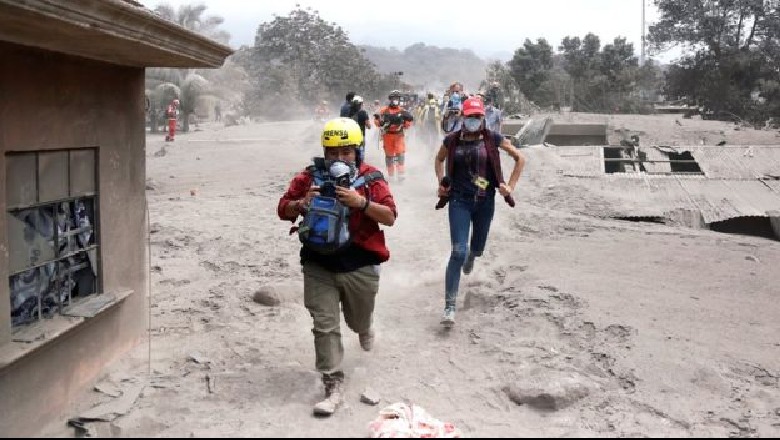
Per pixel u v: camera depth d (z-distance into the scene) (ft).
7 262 14.12
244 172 65.00
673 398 16.19
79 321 15.72
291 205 15.88
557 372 17.01
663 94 252.01
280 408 15.29
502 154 68.03
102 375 17.49
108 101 18.03
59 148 15.84
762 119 195.62
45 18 11.52
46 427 14.71
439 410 15.56
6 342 14.10
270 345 19.95
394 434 13.35
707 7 217.36
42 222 15.70
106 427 14.46
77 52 15.58
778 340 19.98
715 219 46.85
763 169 62.85
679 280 26.11
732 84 214.28
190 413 15.05
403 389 16.71
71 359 16.06
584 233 37.52
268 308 23.77
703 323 21.09
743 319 21.65
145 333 20.49
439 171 22.02
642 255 30.66
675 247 33.06
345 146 15.61
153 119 143.95
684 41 223.10
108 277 18.24
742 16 216.13
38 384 14.79
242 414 14.96
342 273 15.51
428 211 42.80
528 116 144.05
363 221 15.78
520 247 32.65
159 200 47.52
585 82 261.85
